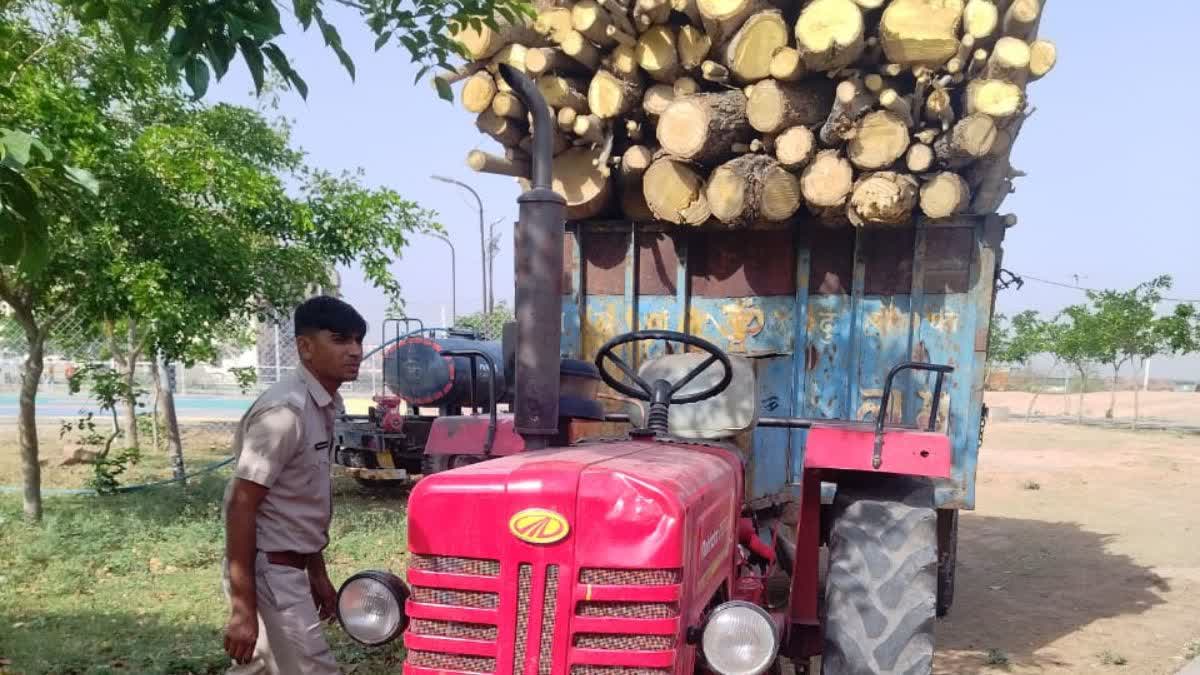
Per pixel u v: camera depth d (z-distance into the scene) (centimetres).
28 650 445
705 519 251
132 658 440
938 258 495
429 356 957
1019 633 538
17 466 1109
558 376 305
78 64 704
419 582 237
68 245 690
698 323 541
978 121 452
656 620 222
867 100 473
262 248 887
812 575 364
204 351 823
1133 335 2366
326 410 293
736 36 478
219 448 1359
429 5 360
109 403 876
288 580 278
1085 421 2453
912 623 316
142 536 693
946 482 493
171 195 739
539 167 308
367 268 945
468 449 376
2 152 232
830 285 517
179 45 280
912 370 501
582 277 562
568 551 225
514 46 519
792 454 515
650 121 531
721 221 501
